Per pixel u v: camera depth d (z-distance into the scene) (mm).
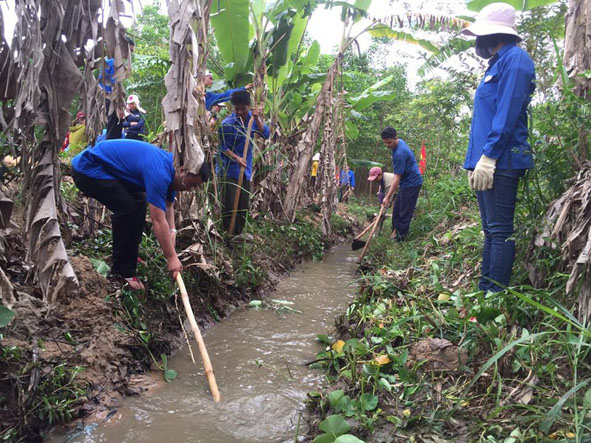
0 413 2174
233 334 3615
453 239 4922
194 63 3297
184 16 3322
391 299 3564
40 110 2596
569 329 2139
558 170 2924
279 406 2568
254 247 5305
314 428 2324
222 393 2699
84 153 3139
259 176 6465
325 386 2760
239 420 2428
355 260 6773
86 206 4074
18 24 2332
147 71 8141
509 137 2861
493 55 3084
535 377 2137
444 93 7602
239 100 4941
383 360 2609
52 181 2674
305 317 4070
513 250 2938
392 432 2086
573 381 2086
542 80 3898
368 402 2293
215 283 4098
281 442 2240
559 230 2609
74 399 2404
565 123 2861
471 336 2545
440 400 2189
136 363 2896
